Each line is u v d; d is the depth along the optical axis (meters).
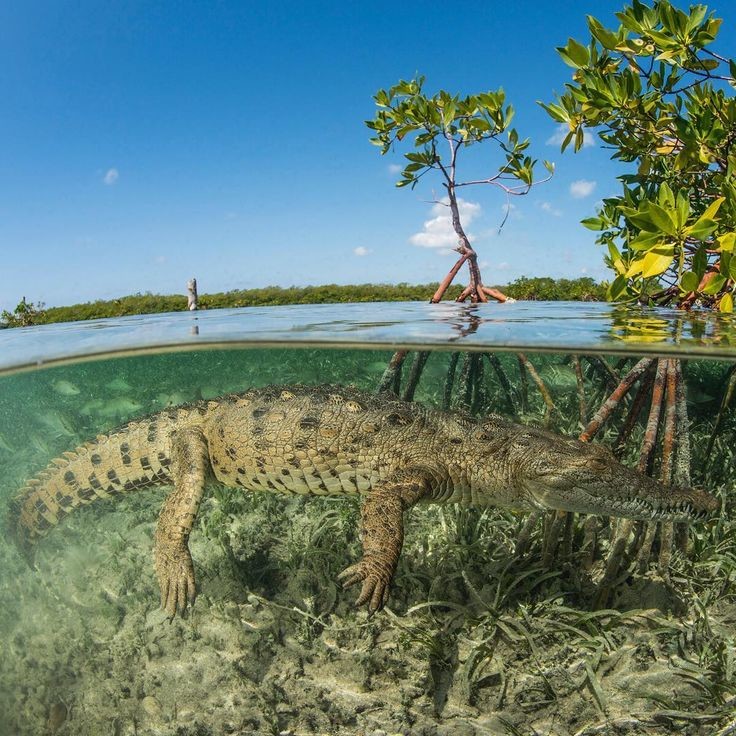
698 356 1.65
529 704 1.36
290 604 1.59
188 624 1.58
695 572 1.61
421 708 1.38
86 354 2.14
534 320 2.25
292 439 1.60
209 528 1.90
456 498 1.66
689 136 1.92
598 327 1.99
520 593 1.53
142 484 1.84
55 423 2.86
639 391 1.85
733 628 1.47
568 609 1.45
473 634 1.47
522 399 2.48
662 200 1.74
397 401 1.74
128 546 1.95
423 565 1.65
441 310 2.82
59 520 1.89
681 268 1.69
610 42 2.02
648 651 1.42
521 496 1.57
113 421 2.94
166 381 3.27
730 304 1.85
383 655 1.44
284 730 1.37
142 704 1.42
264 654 1.49
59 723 1.38
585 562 1.65
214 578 1.69
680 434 1.68
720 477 1.95
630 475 1.47
